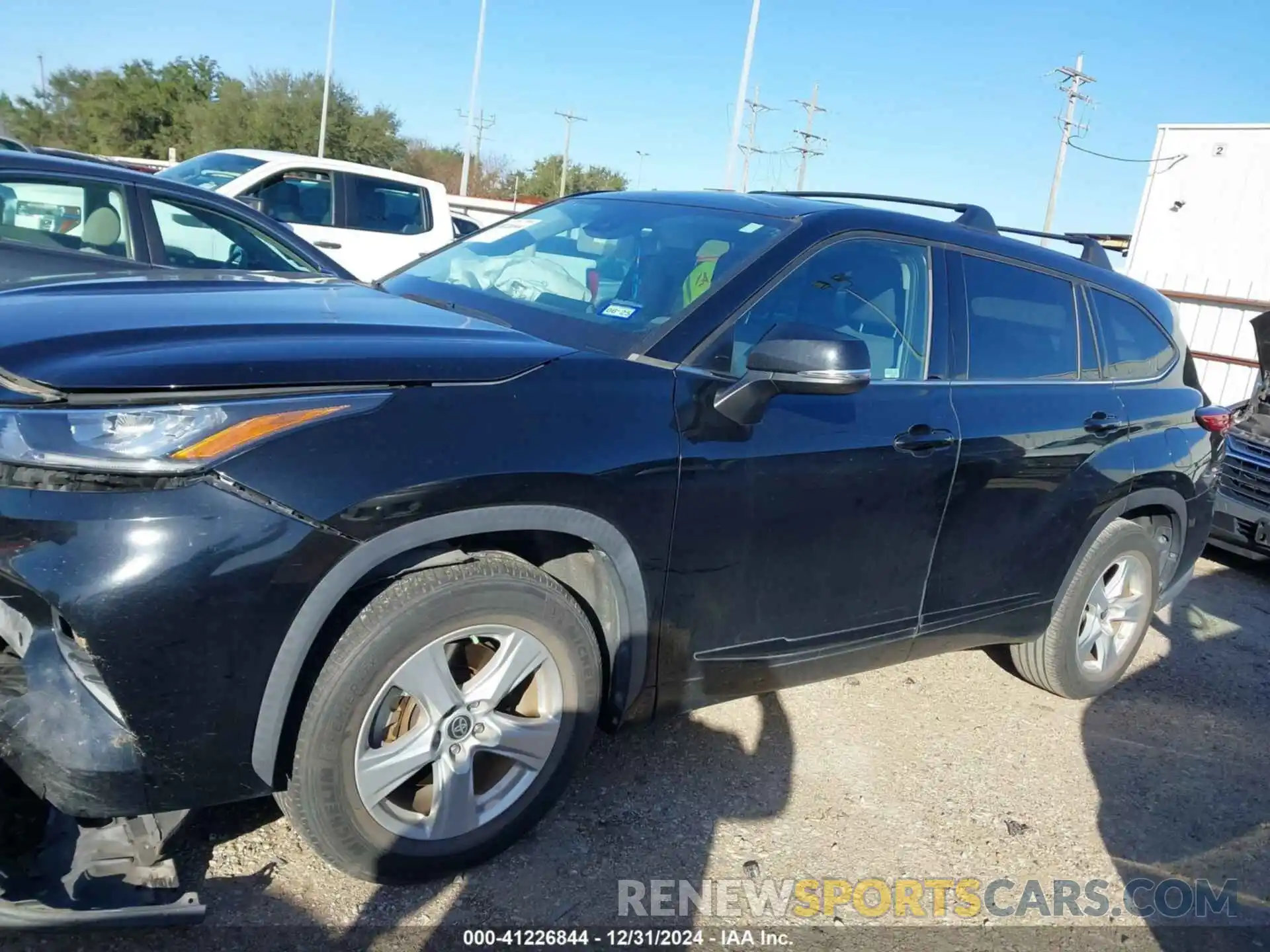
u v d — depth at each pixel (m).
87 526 1.91
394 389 2.21
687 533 2.63
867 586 3.13
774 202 3.39
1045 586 3.79
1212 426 4.34
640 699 2.73
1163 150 15.66
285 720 2.16
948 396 3.28
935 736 3.72
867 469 2.97
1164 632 5.25
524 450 2.29
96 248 5.07
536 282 3.25
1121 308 4.11
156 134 50.28
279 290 2.93
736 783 3.17
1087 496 3.74
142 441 1.95
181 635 1.95
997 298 3.56
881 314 3.19
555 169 69.50
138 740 1.98
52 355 2.10
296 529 2.02
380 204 10.23
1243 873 3.11
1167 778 3.65
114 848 2.16
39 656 1.99
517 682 2.46
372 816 2.30
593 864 2.69
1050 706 4.12
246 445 2.00
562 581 2.68
